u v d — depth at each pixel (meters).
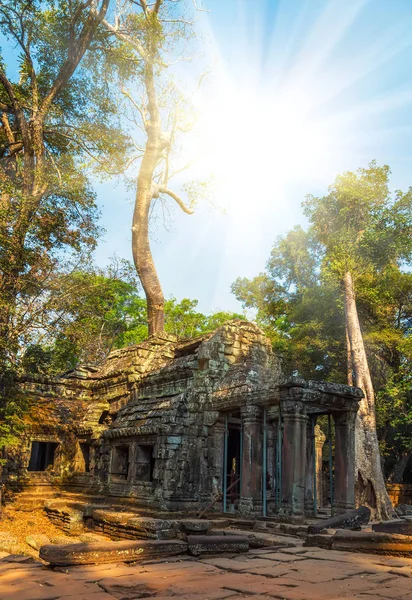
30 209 15.56
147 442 17.42
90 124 20.34
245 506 14.32
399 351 27.12
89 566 7.24
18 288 15.23
